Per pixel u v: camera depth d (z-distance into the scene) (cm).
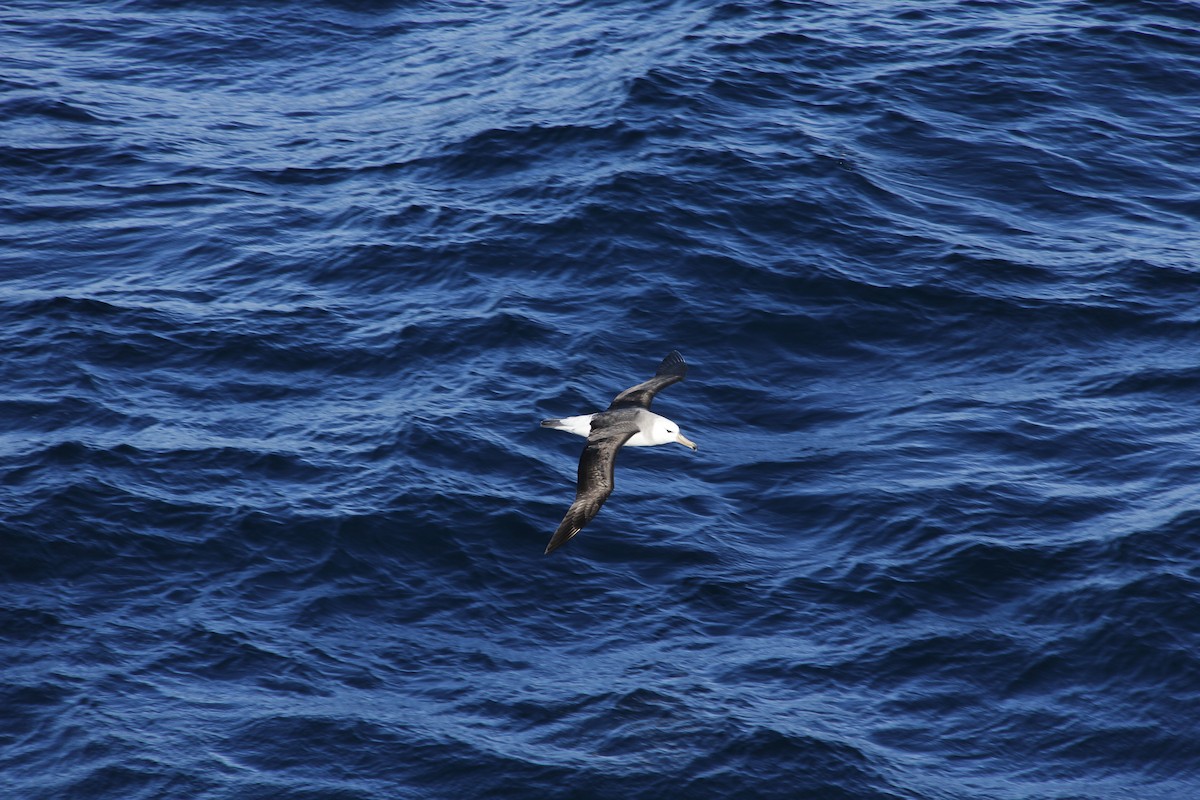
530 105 4566
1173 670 2467
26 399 3139
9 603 2555
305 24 5388
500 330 3431
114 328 3422
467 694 2427
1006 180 4141
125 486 2856
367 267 3734
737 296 3591
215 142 4484
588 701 2406
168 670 2444
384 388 3256
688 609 2627
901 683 2458
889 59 4803
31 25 5312
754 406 3234
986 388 3288
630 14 5312
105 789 2197
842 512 2862
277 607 2603
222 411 3164
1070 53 4828
